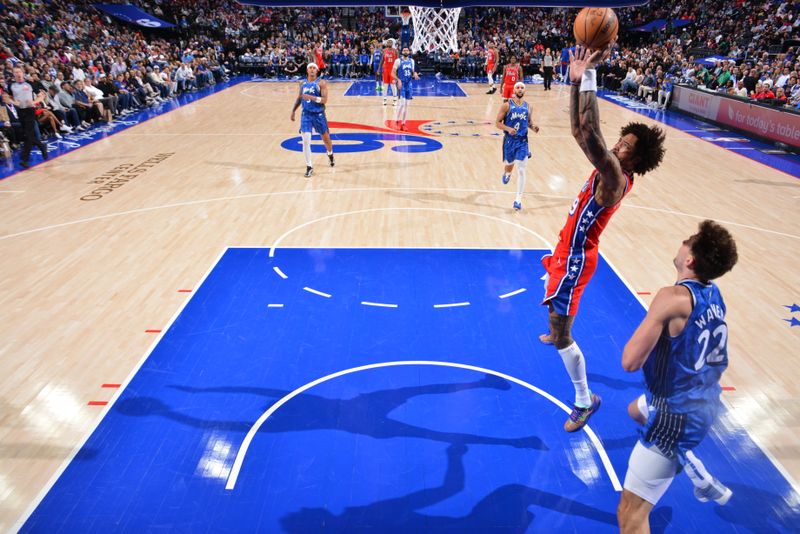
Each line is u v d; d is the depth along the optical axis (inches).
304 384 176.2
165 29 1088.2
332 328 207.0
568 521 129.6
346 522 128.8
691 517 131.0
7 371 180.4
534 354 192.7
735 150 481.4
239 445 151.4
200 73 872.9
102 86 609.0
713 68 767.1
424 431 157.2
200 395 170.7
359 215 318.7
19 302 222.7
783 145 483.8
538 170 412.2
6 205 331.3
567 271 139.8
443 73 1100.5
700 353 102.4
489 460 147.3
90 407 164.9
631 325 209.9
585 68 105.3
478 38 1200.2
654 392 107.9
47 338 198.8
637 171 125.4
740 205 341.4
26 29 742.5
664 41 1121.4
